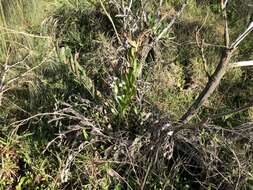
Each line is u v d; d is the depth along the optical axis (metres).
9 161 2.47
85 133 2.45
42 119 2.66
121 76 2.64
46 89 2.79
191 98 2.94
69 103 2.72
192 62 3.17
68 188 2.41
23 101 2.79
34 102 2.73
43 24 3.31
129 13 2.85
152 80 2.88
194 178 2.50
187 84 3.07
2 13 3.09
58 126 2.60
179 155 2.51
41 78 2.85
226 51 2.12
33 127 2.64
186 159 2.50
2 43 3.03
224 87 3.10
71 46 3.26
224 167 2.41
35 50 3.06
